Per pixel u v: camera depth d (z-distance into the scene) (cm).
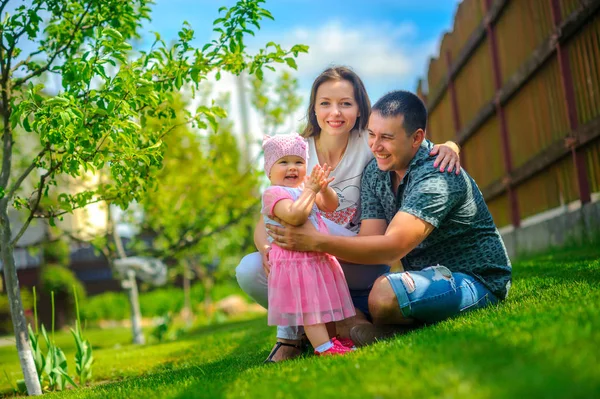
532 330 191
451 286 287
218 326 974
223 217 927
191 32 385
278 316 286
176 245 895
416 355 190
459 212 292
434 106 1123
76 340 445
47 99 329
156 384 279
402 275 284
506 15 755
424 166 287
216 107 399
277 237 285
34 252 876
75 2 401
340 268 295
